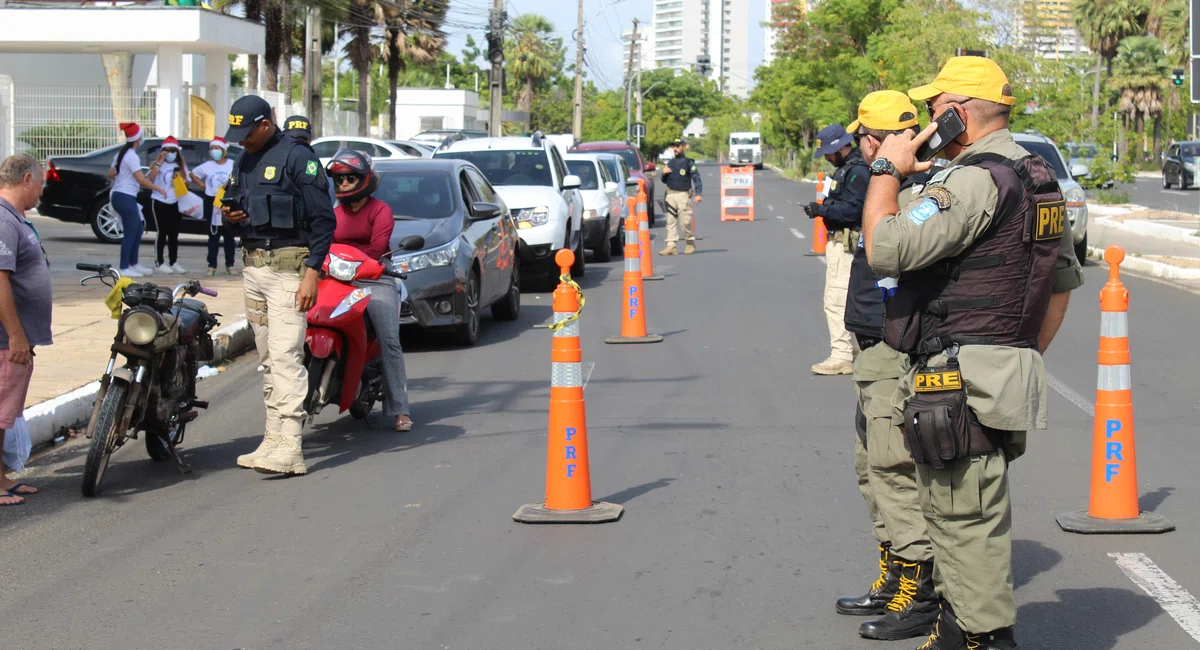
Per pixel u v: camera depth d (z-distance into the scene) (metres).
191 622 4.93
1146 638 4.67
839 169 6.78
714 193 47.72
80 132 28.88
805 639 4.69
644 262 18.38
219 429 8.63
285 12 41.25
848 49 55.81
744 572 5.47
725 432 8.26
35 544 5.99
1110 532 5.97
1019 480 7.00
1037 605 5.04
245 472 7.43
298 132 7.25
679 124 136.75
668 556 5.71
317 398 7.67
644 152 119.75
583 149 31.31
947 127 3.87
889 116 4.88
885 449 4.67
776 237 26.12
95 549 5.91
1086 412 8.78
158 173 15.91
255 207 7.09
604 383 10.12
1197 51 19.52
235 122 6.99
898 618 4.70
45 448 8.05
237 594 5.26
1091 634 4.72
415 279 11.37
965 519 3.97
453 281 11.54
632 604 5.09
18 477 7.29
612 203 21.94
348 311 7.63
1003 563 3.99
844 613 4.94
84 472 6.87
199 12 29.91
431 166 12.69
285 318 7.23
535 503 6.59
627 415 8.86
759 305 15.00
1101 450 6.13
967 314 3.83
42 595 5.26
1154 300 15.22
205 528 6.24
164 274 15.95
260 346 7.42
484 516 6.39
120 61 31.97
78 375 9.51
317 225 7.11
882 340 4.70
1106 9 73.06
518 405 9.36
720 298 15.74
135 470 7.51
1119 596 5.13
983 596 3.98
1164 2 72.94
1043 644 4.62
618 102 132.12
